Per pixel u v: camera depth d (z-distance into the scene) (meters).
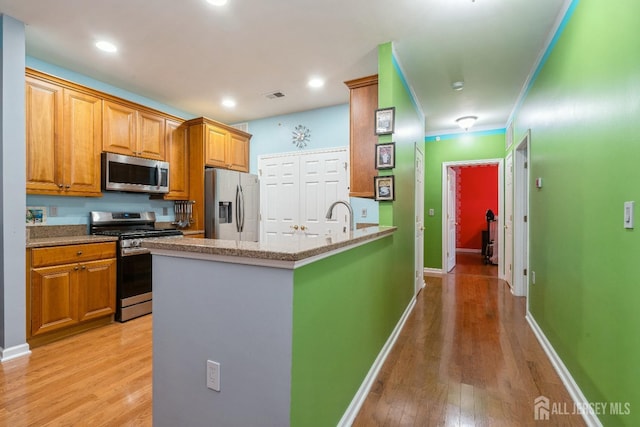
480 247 8.23
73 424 1.60
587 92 1.78
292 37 2.53
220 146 4.36
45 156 2.76
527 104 3.30
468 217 8.34
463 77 3.24
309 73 3.21
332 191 4.31
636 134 1.29
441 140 5.39
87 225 3.32
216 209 4.07
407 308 3.33
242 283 1.20
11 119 2.28
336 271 1.50
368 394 1.91
